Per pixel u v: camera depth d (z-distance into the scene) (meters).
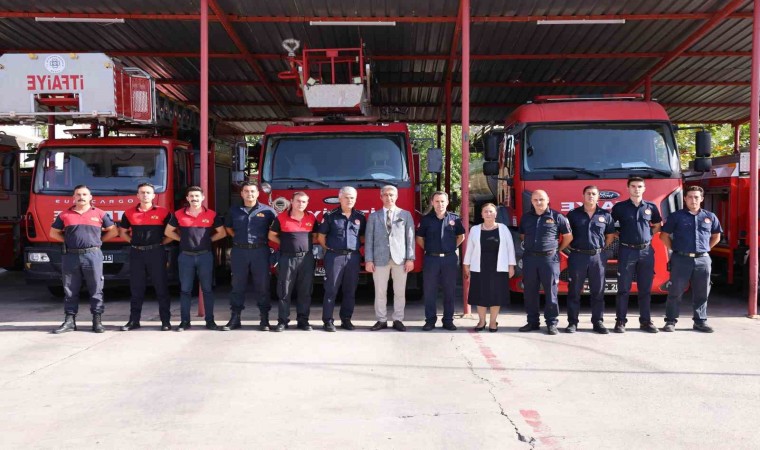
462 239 8.20
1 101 9.13
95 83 9.17
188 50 13.05
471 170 14.84
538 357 6.72
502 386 5.68
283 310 8.12
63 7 10.38
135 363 6.48
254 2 10.21
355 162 9.45
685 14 10.61
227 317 9.16
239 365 6.39
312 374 6.07
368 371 6.18
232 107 18.12
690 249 7.88
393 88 15.82
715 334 7.87
